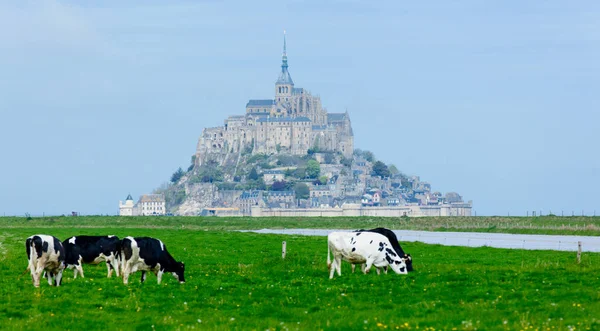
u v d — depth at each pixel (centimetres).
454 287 5316
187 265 7025
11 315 4406
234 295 5097
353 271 6194
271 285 5509
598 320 4038
